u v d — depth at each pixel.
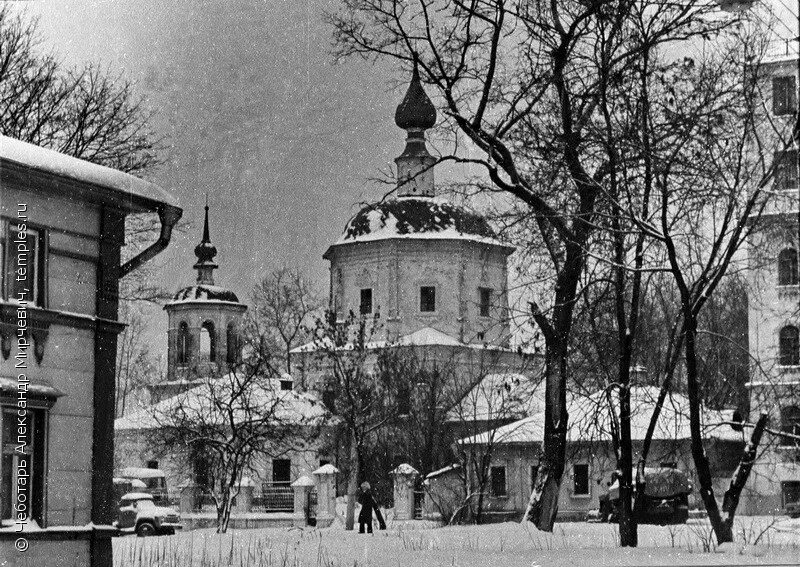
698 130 21.31
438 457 55.19
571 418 32.69
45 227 18.58
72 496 18.72
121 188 19.59
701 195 21.23
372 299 67.62
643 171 22.28
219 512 39.62
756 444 21.31
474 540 24.17
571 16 23.42
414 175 27.38
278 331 63.97
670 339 23.56
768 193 20.69
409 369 57.06
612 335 26.00
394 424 54.91
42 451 18.28
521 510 54.22
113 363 19.58
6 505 17.84
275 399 48.09
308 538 26.25
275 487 55.56
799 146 20.67
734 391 33.62
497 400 55.91
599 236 23.34
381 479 54.53
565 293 25.22
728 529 20.92
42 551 18.03
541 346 27.30
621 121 22.61
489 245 27.19
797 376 30.11
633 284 23.73
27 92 31.66
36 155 18.39
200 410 46.78
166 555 21.25
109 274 19.67
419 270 67.31
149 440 51.66
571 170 23.38
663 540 24.58
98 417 19.23
